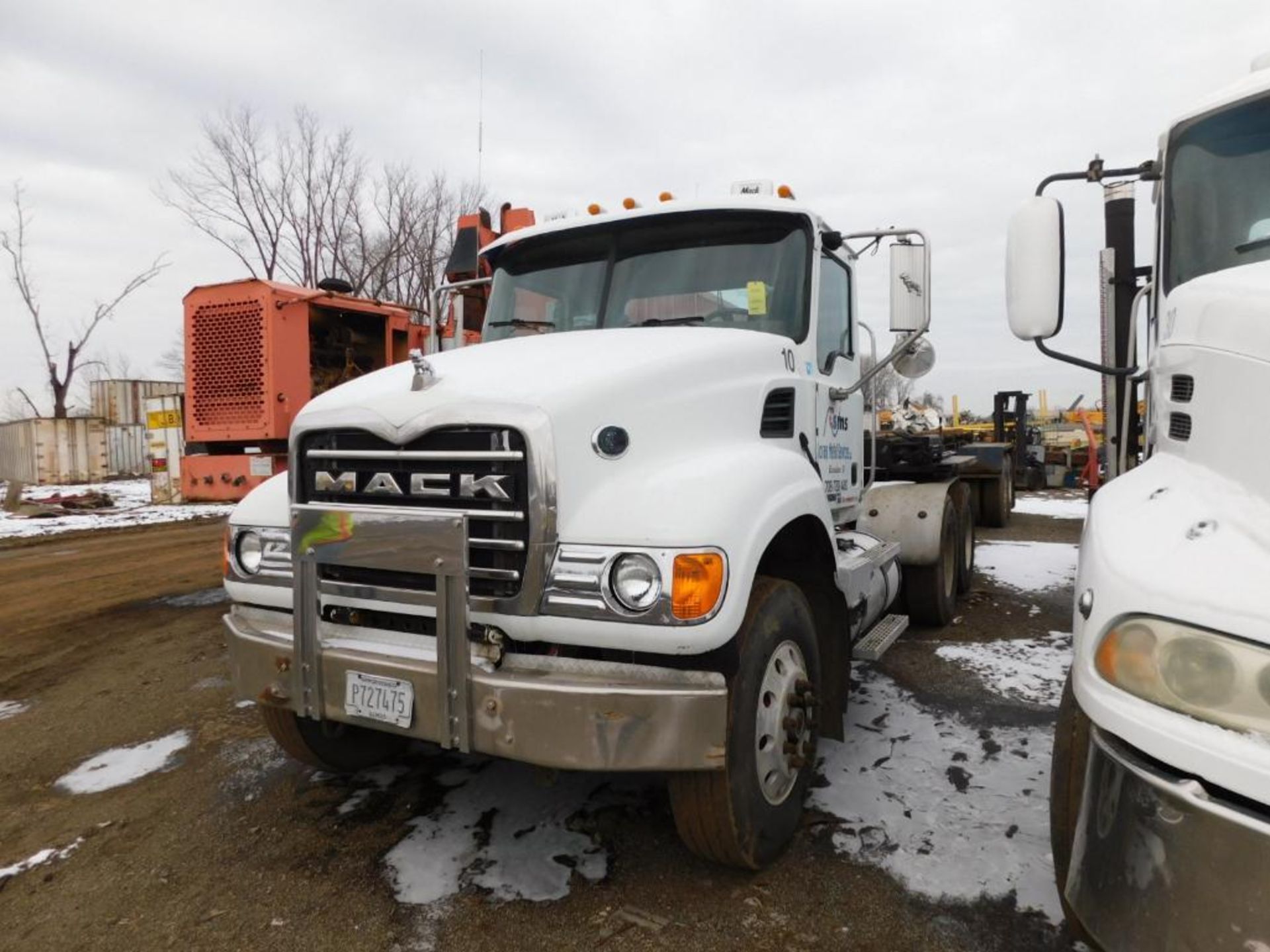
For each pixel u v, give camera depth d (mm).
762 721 2760
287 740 3334
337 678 2693
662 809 3219
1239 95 2969
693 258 3938
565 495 2455
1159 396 2477
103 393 26422
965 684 4523
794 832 2941
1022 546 9180
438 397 2607
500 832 3072
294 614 2779
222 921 2596
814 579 3326
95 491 18906
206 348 8398
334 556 2689
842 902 2578
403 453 2607
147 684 5027
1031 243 3023
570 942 2430
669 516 2389
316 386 8875
